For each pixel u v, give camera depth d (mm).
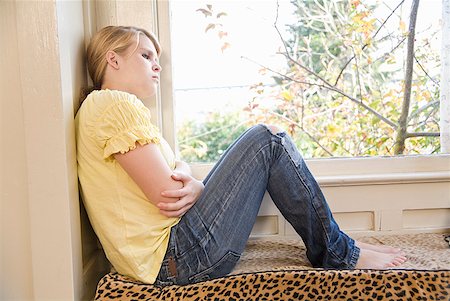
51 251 1253
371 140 1841
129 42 1378
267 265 1400
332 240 1353
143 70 1388
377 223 1682
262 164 1323
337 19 1813
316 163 1729
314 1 1812
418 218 1704
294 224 1378
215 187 1299
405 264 1373
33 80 1217
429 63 1763
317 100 1887
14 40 1225
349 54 1833
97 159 1254
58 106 1220
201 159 2365
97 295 1187
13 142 1249
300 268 1340
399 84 1795
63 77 1232
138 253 1208
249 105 1914
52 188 1237
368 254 1368
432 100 1771
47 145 1228
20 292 1282
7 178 1257
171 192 1208
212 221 1270
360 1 1786
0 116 1243
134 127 1203
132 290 1187
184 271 1234
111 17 1584
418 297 1135
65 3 1288
